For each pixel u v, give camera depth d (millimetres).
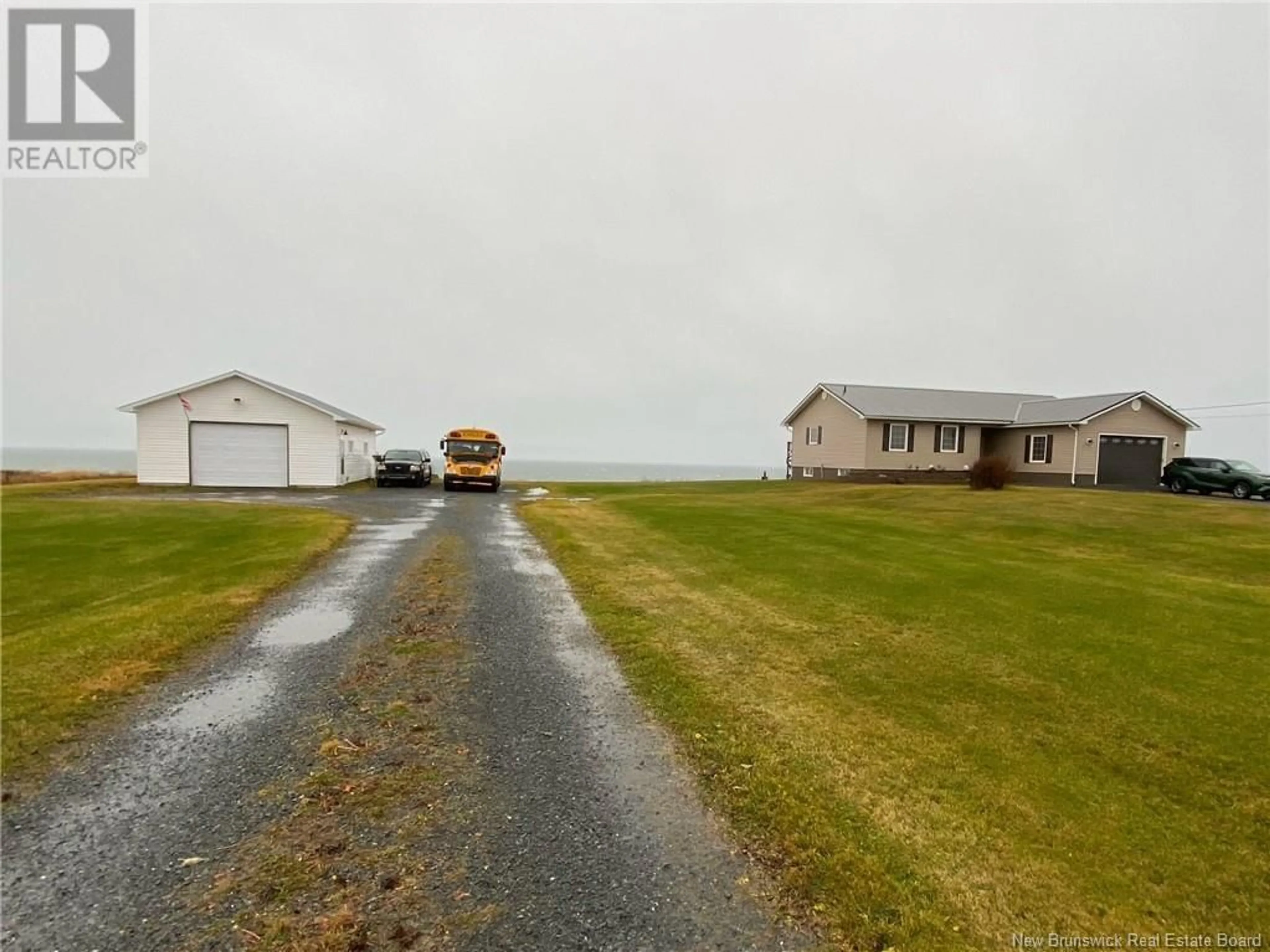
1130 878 2992
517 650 6039
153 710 4680
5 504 17391
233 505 17781
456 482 24953
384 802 3549
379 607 7410
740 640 6281
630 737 4340
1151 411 29641
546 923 2664
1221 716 4699
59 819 3359
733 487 29125
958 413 32219
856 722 4547
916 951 2535
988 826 3350
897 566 9773
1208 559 11312
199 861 3037
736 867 3033
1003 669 5543
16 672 5250
